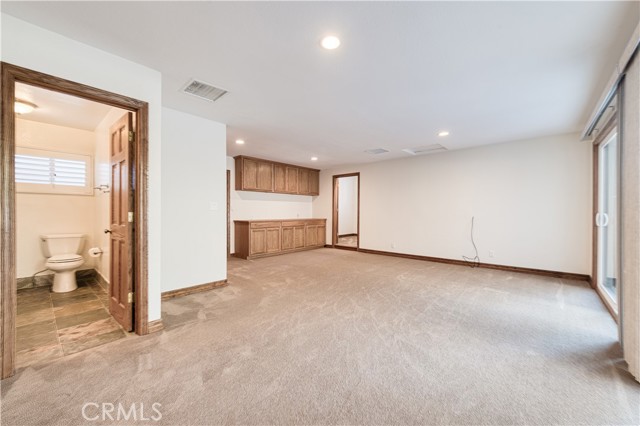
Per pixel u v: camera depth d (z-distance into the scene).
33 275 3.52
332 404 1.45
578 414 1.38
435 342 2.12
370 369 1.76
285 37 1.82
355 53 1.99
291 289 3.51
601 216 3.41
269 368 1.76
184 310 2.77
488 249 4.80
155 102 2.26
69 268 3.31
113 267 2.58
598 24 1.64
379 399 1.49
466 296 3.23
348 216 9.90
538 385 1.61
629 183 1.79
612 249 3.11
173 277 3.20
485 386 1.60
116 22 1.68
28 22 1.68
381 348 2.03
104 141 3.28
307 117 3.37
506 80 2.38
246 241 5.74
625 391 1.56
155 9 1.56
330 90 2.61
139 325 2.21
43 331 2.29
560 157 4.11
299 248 6.84
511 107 3.00
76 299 3.08
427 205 5.56
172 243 3.19
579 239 3.99
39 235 3.56
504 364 1.83
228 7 1.53
